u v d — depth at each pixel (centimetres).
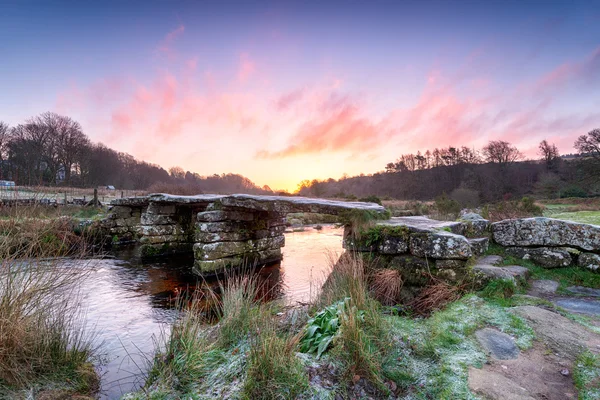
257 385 227
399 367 251
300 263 923
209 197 891
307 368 246
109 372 325
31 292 281
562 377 229
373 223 536
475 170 5050
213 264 761
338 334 273
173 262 923
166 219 1032
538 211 1406
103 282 700
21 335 264
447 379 231
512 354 260
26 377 256
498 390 214
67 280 333
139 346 390
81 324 456
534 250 521
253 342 289
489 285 391
